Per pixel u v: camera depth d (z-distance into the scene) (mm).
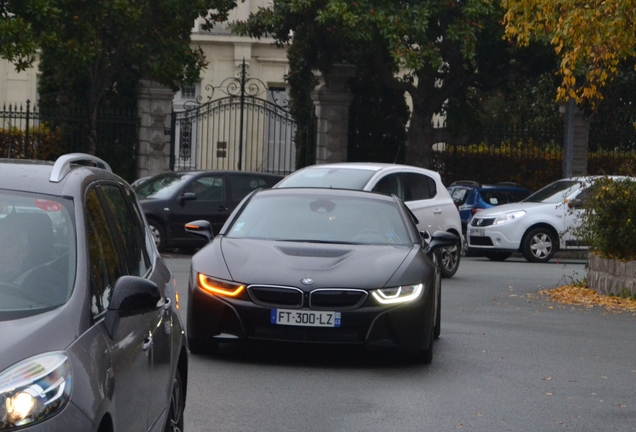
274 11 44906
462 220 42375
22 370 5922
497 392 12938
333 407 11820
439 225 27281
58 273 6969
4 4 37281
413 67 39469
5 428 5719
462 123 48688
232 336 14633
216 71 68312
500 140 51906
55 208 7395
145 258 8969
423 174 27344
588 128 49750
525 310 21266
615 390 13281
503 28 41406
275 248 14648
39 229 7238
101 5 39156
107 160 46625
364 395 12523
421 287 14102
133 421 7164
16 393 5805
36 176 7684
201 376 13328
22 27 35906
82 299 6742
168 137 46812
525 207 35938
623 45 25688
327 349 15664
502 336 17516
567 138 44031
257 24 45438
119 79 47875
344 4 39656
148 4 41125
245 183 34125
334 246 14930
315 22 43875
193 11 41812
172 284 9375
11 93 65062
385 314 13758
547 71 46344
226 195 33688
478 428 11039
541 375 14133
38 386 5875
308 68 47500
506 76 46719
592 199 24906
